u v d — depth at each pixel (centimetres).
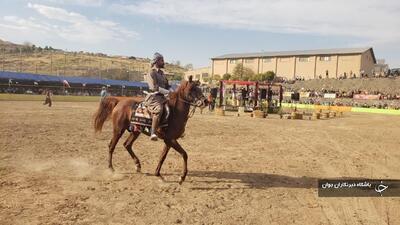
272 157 1418
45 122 2289
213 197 871
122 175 1029
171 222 704
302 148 1677
